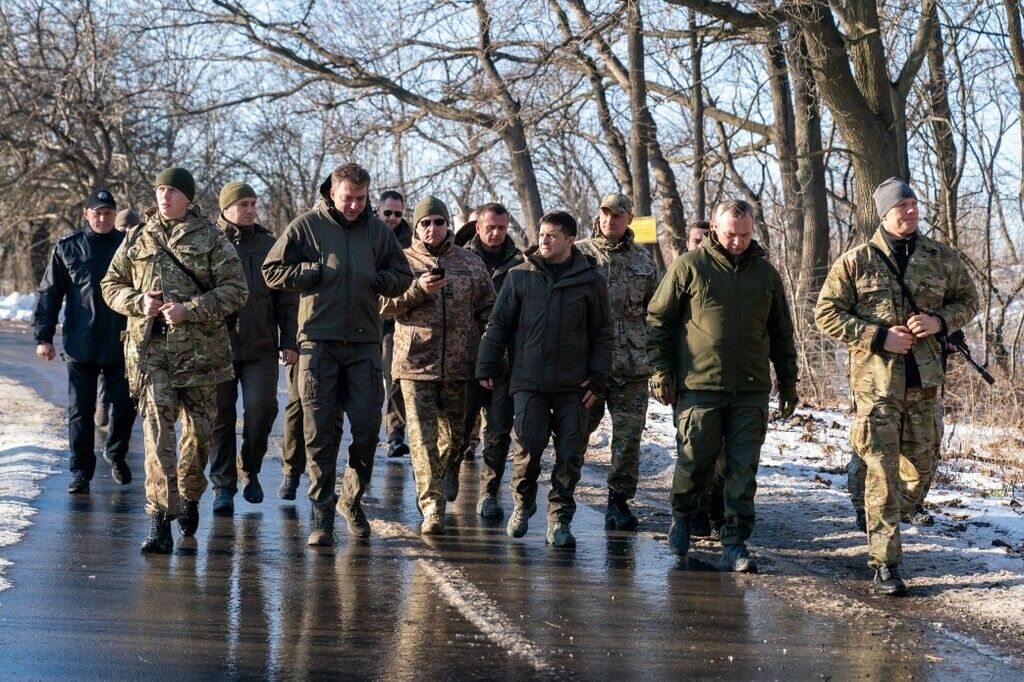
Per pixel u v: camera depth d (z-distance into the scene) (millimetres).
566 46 22438
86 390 11664
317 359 9570
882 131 21078
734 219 9094
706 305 9172
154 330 9172
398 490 12344
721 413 9258
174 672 6352
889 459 8484
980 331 20469
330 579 8492
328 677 6320
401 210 13367
